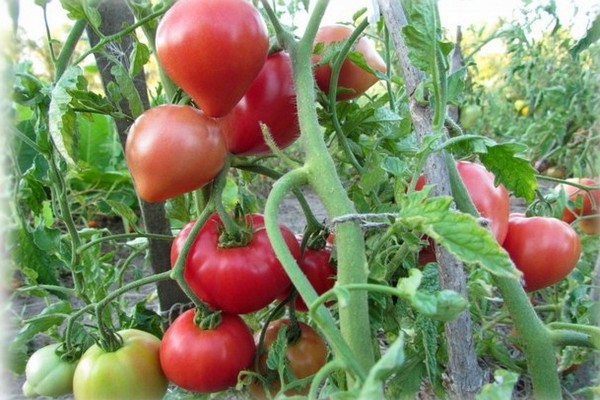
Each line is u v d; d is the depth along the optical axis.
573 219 0.63
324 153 0.33
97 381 0.40
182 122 0.36
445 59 0.36
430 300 0.22
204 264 0.39
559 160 1.44
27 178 0.50
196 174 0.36
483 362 0.59
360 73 0.49
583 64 1.26
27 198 0.52
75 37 0.42
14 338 0.49
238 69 0.34
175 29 0.34
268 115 0.40
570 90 1.32
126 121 0.49
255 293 0.39
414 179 0.32
